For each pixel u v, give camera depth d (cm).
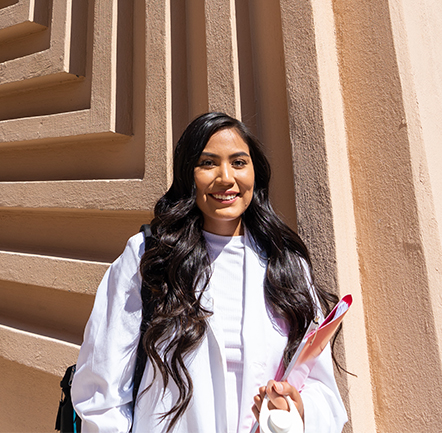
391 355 180
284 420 99
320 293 159
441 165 205
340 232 180
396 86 184
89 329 126
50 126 269
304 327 132
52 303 268
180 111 236
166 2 236
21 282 269
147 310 125
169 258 129
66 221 272
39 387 260
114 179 247
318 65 187
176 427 118
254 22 223
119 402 118
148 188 222
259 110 218
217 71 217
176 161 137
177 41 241
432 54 223
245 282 133
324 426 115
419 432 171
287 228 151
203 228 143
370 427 180
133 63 256
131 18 261
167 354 120
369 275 188
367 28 196
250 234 146
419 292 173
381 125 188
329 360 134
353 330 177
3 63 303
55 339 247
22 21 291
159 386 121
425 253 173
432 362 169
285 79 208
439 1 248
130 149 246
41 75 277
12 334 264
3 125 296
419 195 178
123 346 120
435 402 167
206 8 224
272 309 133
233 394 121
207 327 123
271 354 126
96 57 253
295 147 191
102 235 253
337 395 132
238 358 123
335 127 191
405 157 179
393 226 182
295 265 144
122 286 125
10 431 272
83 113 253
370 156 191
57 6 276
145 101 237
